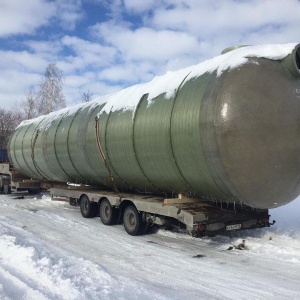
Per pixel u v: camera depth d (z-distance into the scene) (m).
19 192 21.38
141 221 9.52
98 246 8.47
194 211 7.99
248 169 6.89
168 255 7.63
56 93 40.62
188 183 8.23
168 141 8.10
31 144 15.94
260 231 9.23
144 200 9.35
